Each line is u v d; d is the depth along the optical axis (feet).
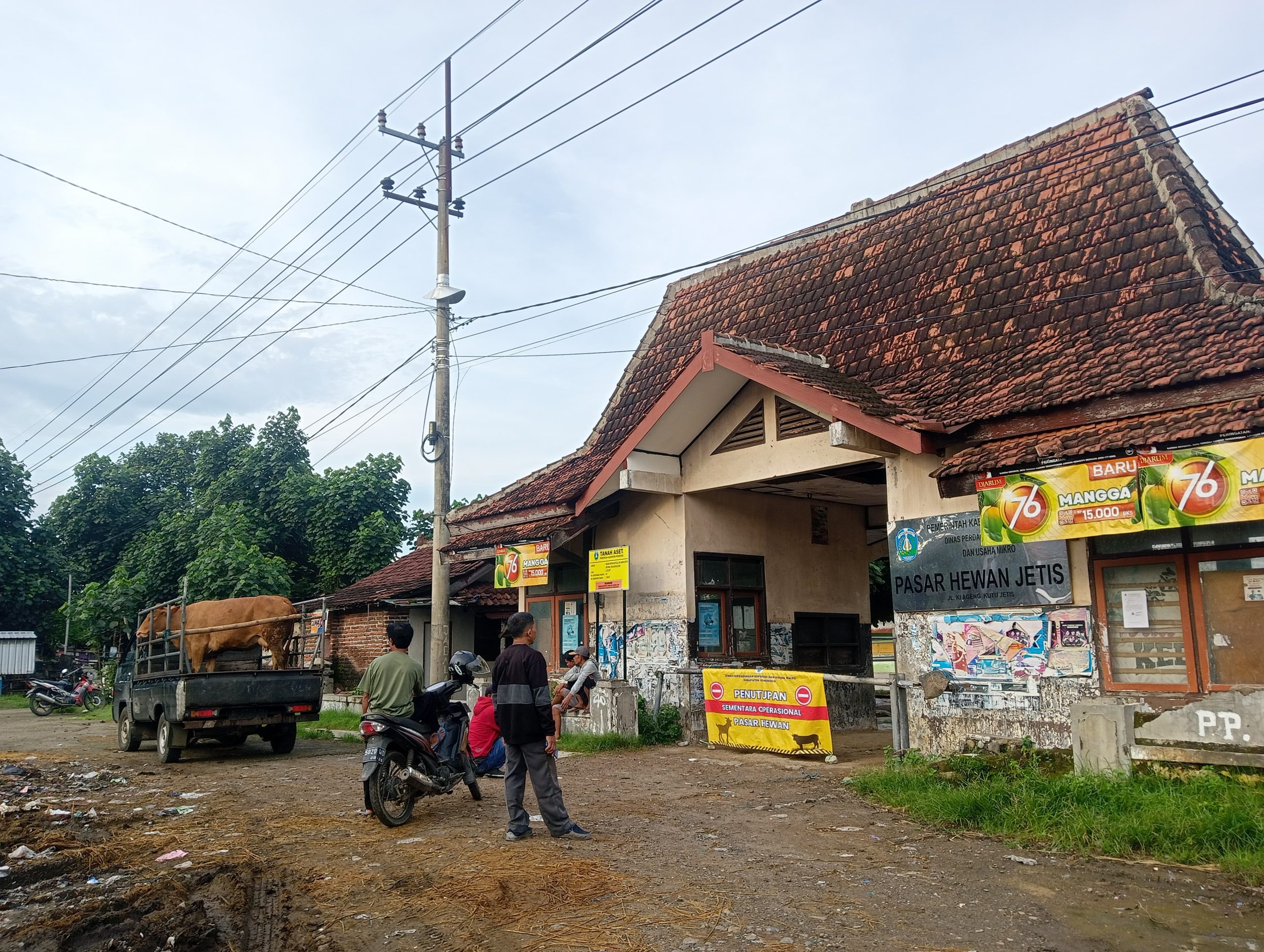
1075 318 33.71
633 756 38.37
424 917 17.38
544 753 23.16
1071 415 28.35
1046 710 29.96
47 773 37.50
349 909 18.02
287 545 95.45
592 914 17.25
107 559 114.32
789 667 48.03
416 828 24.70
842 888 18.75
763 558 47.85
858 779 30.45
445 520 50.75
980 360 34.96
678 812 26.58
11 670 110.52
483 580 69.67
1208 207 37.63
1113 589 29.01
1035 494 27.86
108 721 68.69
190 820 26.78
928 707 32.83
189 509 101.71
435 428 51.29
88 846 23.57
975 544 32.27
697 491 44.75
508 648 23.70
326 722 58.65
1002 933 16.14
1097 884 18.89
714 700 40.27
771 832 23.89
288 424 100.78
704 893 18.44
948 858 21.12
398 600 65.62
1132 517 25.68
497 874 19.76
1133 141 30.30
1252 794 22.08
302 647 44.39
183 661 39.34
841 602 51.37
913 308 40.47
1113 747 24.57
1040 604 30.40
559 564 52.70
